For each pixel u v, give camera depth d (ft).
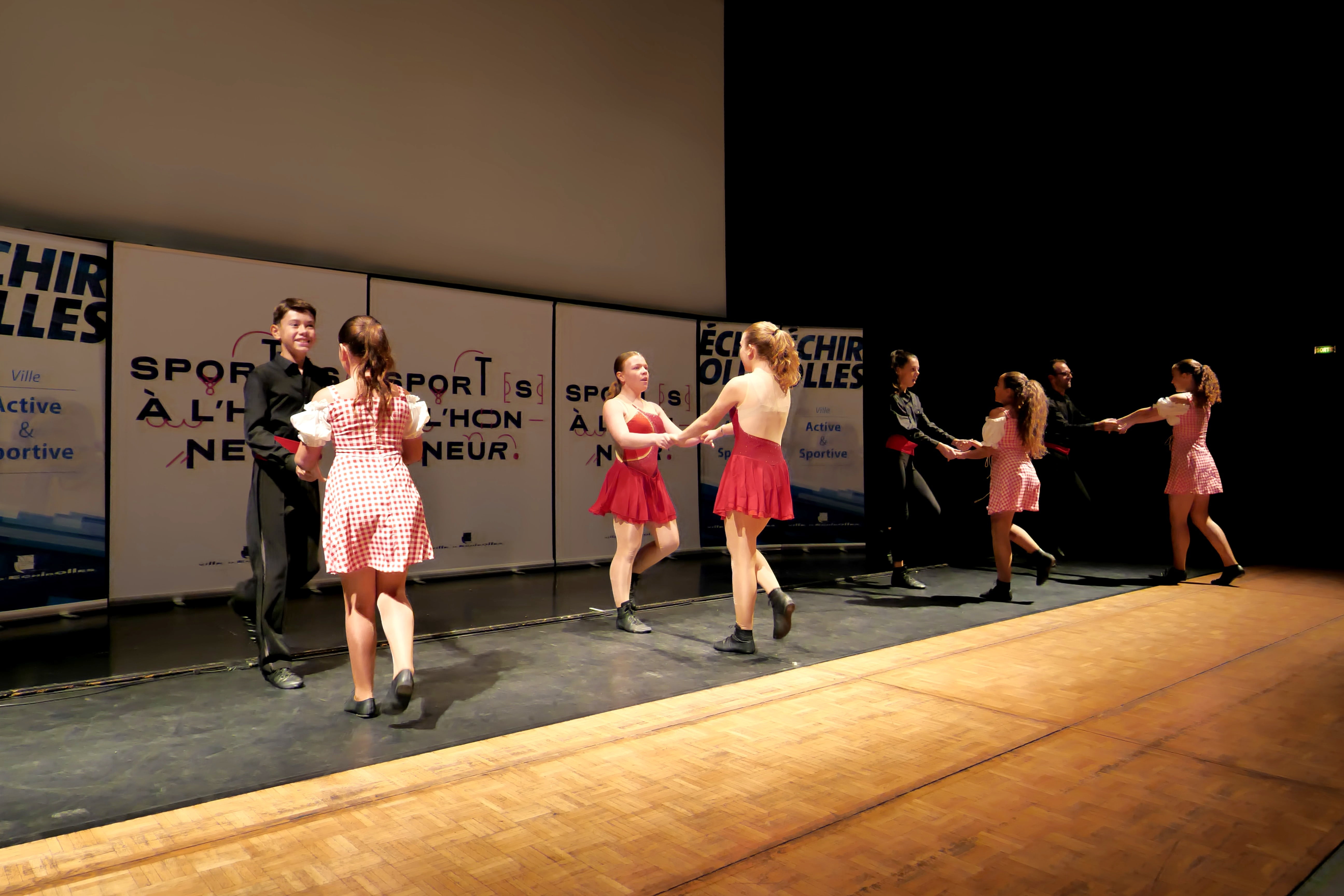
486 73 19.99
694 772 7.13
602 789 6.77
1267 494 25.94
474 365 19.31
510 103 20.39
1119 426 18.37
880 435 25.52
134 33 15.58
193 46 16.21
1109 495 27.55
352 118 18.08
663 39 23.16
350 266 18.04
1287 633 12.55
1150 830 5.96
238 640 12.55
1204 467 16.96
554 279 21.12
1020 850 5.66
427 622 13.78
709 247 24.13
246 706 9.14
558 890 5.16
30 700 9.39
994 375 27.35
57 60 14.85
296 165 17.38
